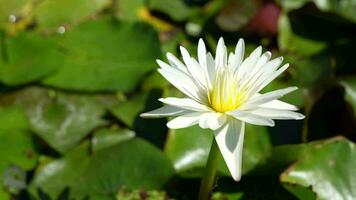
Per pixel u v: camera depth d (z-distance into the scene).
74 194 0.83
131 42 0.97
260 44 0.99
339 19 0.99
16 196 0.84
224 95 0.71
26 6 1.00
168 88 0.88
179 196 0.83
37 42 0.95
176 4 1.02
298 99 0.89
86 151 0.87
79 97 0.92
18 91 0.92
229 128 0.71
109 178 0.83
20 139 0.88
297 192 0.81
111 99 0.93
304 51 0.98
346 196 0.81
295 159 0.82
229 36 1.00
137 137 0.87
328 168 0.81
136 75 0.93
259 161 0.84
